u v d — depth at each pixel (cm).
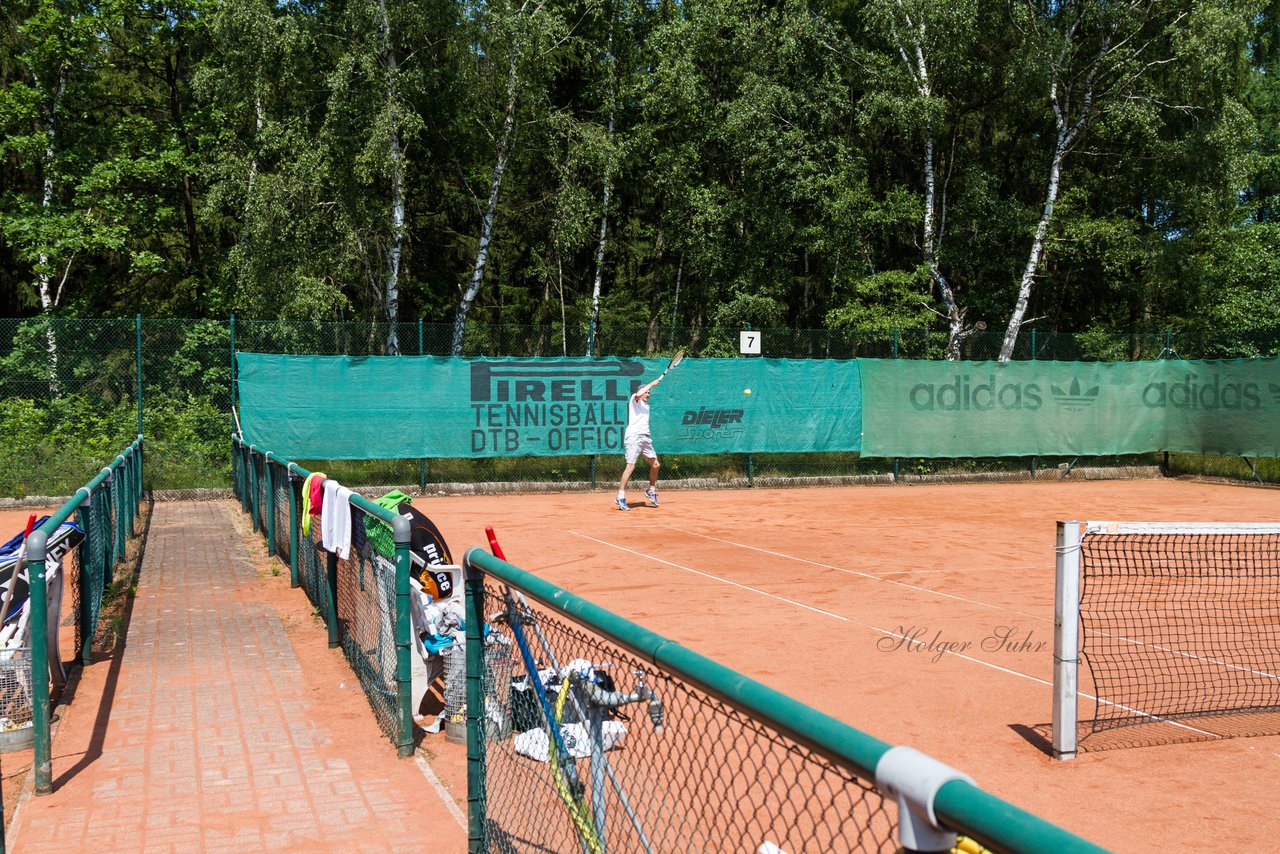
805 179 2317
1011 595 903
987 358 2433
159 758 500
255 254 1995
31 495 1593
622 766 400
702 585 946
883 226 2492
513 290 2769
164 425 1700
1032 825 134
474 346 2216
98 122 2508
